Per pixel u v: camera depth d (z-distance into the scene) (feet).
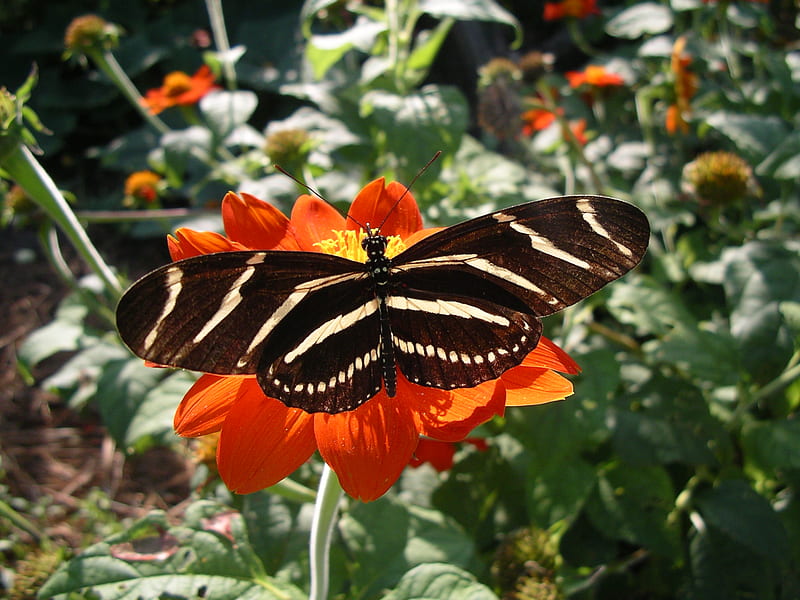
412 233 0.49
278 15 1.51
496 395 0.38
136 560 0.45
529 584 0.56
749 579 0.58
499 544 0.63
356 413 0.38
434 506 0.65
